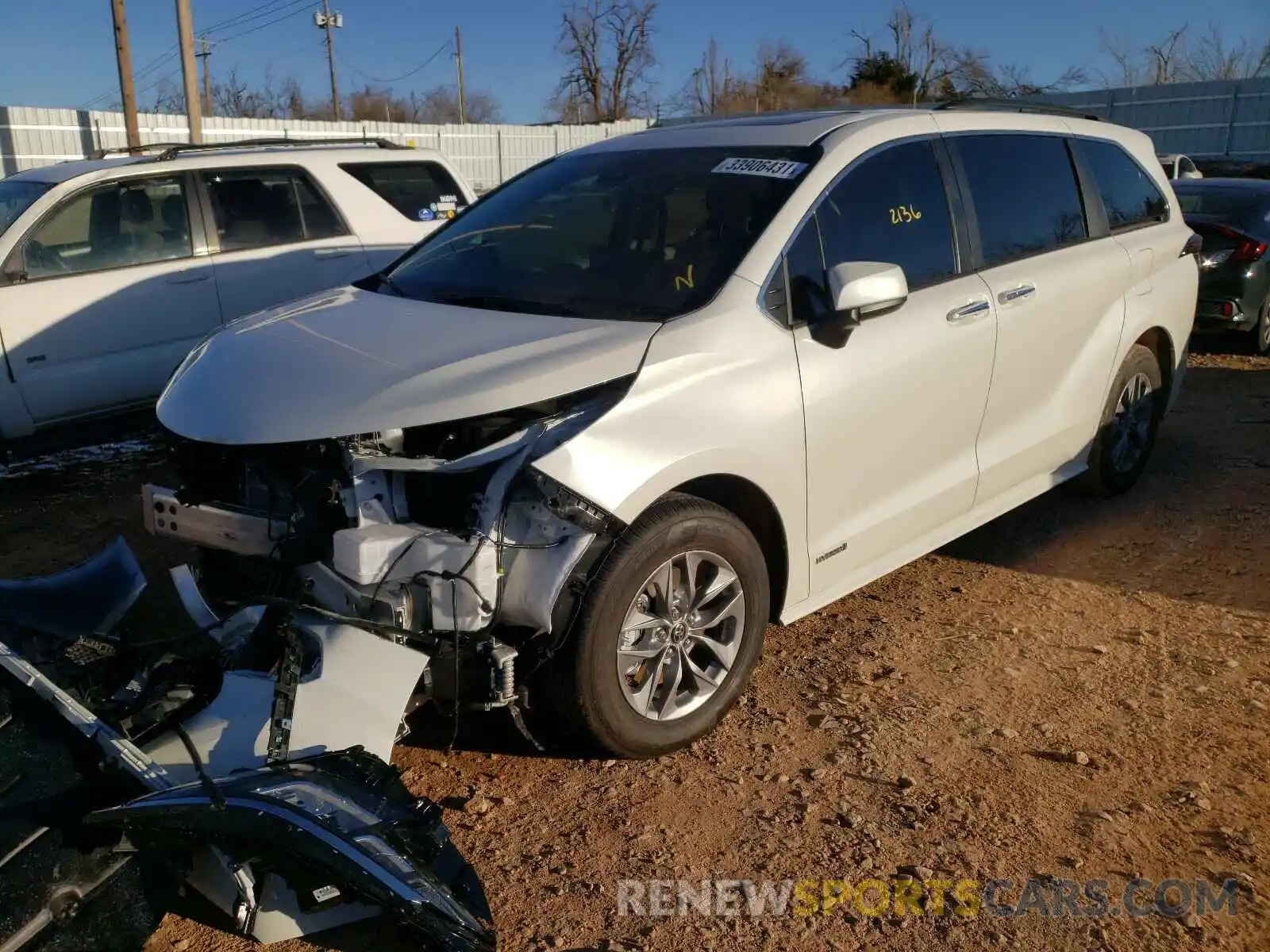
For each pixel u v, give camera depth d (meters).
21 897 2.32
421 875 2.35
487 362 3.31
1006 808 3.33
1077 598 4.87
